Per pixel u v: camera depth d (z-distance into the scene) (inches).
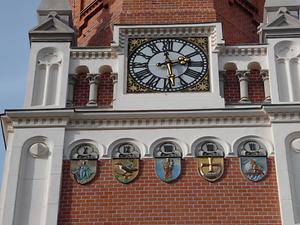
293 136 1128.2
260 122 1147.3
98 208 1072.8
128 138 1137.4
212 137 1135.0
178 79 1197.1
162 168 1106.1
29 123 1148.5
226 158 1114.1
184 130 1143.0
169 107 1164.5
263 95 1190.9
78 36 1393.9
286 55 1218.0
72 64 1226.0
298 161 1107.9
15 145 1127.6
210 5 1312.7
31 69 1212.5
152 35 1246.9
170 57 1221.1
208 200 1074.1
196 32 1249.4
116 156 1121.4
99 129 1147.9
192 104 1167.6
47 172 1107.9
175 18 1290.6
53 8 1289.4
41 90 1195.3
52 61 1226.0
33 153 1123.3
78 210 1072.2
